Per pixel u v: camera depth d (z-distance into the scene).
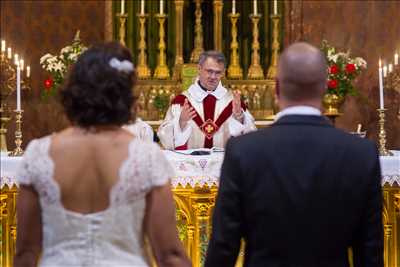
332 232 2.98
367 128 10.13
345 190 2.97
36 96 10.27
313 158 2.97
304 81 3.02
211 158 5.62
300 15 10.37
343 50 10.38
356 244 3.14
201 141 7.05
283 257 2.99
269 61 10.40
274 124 3.09
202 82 7.13
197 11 10.02
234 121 6.93
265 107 9.99
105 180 2.80
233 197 3.00
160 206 2.89
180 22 10.04
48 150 2.86
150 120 9.80
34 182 2.85
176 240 3.02
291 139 3.00
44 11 10.41
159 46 10.11
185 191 5.89
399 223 6.03
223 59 7.07
